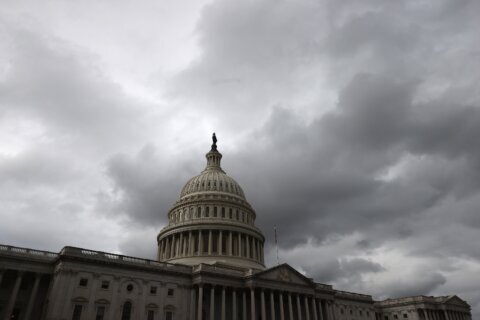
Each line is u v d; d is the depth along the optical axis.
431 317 125.62
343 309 113.69
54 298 64.75
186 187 122.44
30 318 68.94
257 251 110.69
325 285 101.62
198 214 110.19
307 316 89.56
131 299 72.62
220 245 101.75
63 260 68.06
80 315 65.81
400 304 128.88
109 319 68.38
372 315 120.56
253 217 121.94
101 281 70.62
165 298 76.75
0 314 66.69
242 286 84.75
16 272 69.31
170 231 106.62
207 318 80.31
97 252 72.88
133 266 75.25
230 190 119.44
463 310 134.38
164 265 80.62
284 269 90.62
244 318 81.50
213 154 134.75
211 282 80.06
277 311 87.88
